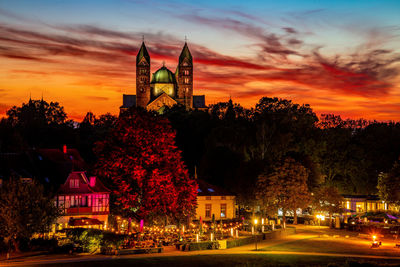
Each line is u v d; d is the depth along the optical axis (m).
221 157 103.19
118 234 58.16
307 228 84.81
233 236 63.62
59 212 59.72
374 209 106.06
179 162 62.91
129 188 59.75
